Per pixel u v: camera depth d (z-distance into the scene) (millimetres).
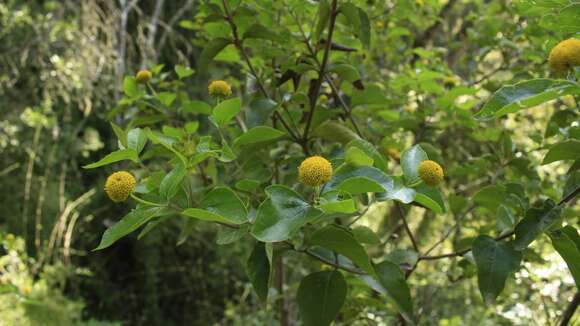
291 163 497
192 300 1870
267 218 348
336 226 381
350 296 556
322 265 562
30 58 1576
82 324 1456
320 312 415
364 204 421
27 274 1323
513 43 687
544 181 573
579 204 612
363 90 527
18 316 1137
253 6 526
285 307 674
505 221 422
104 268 1897
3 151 1661
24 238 1557
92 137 1701
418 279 886
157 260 1816
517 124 838
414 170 381
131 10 1748
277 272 665
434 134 622
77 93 1554
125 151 365
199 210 344
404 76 599
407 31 751
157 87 665
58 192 1724
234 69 904
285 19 562
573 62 342
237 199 361
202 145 384
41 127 1681
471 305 1012
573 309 507
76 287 1723
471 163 667
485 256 412
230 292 1857
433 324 979
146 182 407
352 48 532
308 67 483
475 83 719
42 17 1551
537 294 711
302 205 354
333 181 370
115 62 1539
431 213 923
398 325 620
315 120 498
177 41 1804
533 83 328
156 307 1838
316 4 500
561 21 357
